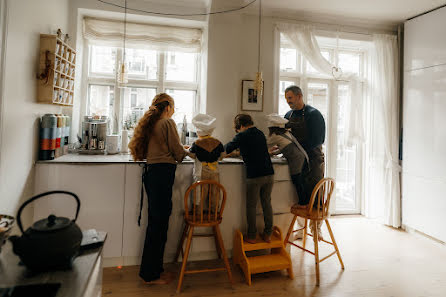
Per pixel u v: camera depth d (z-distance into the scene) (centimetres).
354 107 369
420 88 332
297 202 282
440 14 308
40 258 92
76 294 85
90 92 336
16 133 194
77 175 234
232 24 310
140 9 307
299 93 299
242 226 266
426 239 325
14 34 185
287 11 338
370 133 383
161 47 333
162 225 218
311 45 340
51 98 228
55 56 229
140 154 220
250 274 234
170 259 258
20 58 195
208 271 225
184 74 357
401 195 369
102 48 338
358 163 409
